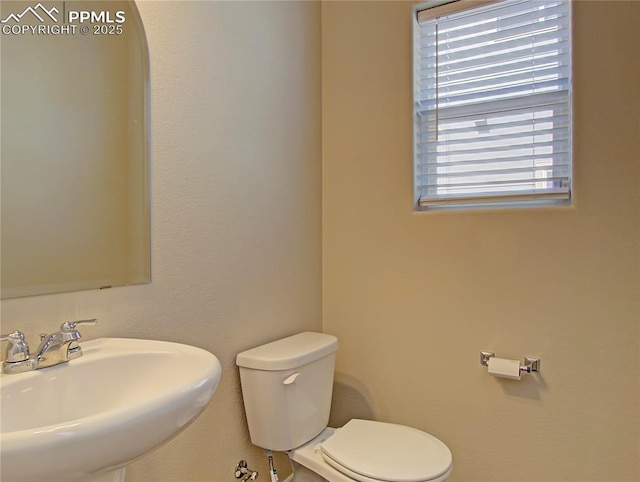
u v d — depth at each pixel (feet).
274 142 5.19
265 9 5.07
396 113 5.72
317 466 4.28
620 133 4.50
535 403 4.89
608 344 4.57
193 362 2.83
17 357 2.53
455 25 5.49
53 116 3.20
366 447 4.29
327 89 6.23
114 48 3.53
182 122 3.97
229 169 4.50
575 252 4.71
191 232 4.06
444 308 5.39
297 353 4.53
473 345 5.22
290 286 5.48
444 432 5.39
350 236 6.04
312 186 6.00
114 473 2.63
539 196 4.91
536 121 5.03
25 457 1.69
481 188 5.36
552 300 4.81
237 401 4.58
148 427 2.06
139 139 3.64
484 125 5.34
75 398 2.67
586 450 4.66
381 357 5.82
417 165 5.67
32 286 2.94
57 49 3.24
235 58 4.59
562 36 4.88
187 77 4.02
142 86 3.66
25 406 2.43
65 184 3.22
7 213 2.91
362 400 5.96
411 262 5.60
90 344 3.09
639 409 4.44
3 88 2.96
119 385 2.87
